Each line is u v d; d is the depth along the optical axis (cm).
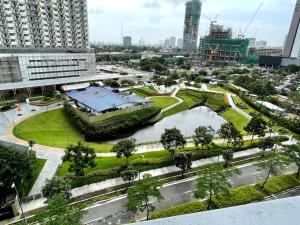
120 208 3053
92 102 7038
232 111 7962
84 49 11200
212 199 3100
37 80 9306
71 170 3516
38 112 6956
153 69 16138
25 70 8931
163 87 10825
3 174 2745
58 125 6228
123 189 3422
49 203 2306
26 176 3206
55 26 10331
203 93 9981
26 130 5609
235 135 4603
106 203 3136
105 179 3612
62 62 9950
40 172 3744
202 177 2941
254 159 4444
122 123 6162
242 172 3972
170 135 4125
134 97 7856
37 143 4847
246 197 3141
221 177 2914
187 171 3956
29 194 3222
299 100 8181
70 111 6750
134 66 17925
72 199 3184
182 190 3450
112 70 15138
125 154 3806
